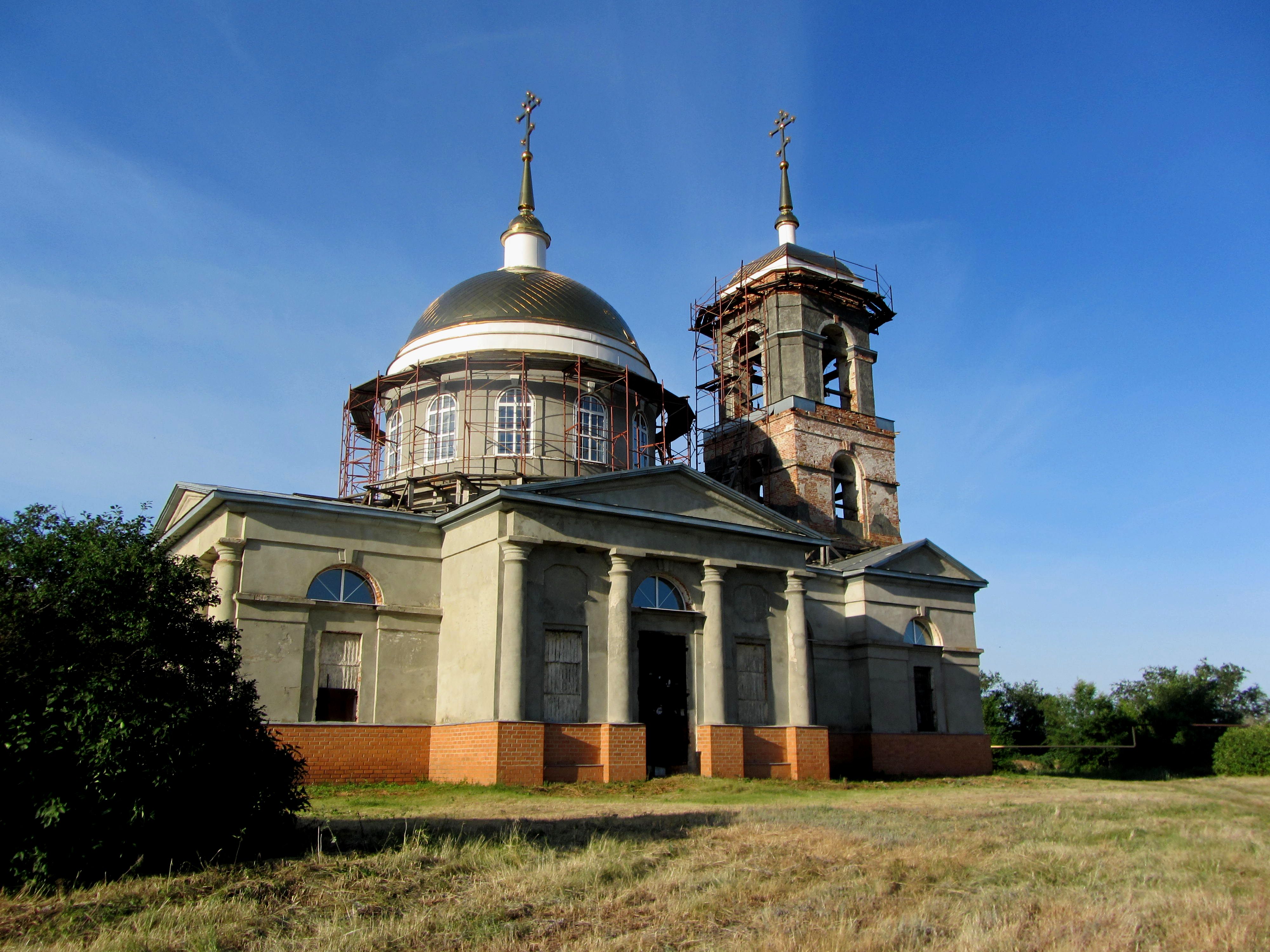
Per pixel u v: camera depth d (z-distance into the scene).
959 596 39.78
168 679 11.91
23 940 9.30
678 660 29.39
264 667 25.69
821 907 10.75
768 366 47.38
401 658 27.88
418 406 36.25
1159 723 58.00
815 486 44.75
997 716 59.22
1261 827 18.80
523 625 26.22
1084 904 10.99
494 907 10.66
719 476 48.38
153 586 12.16
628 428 37.19
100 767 10.97
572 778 26.00
